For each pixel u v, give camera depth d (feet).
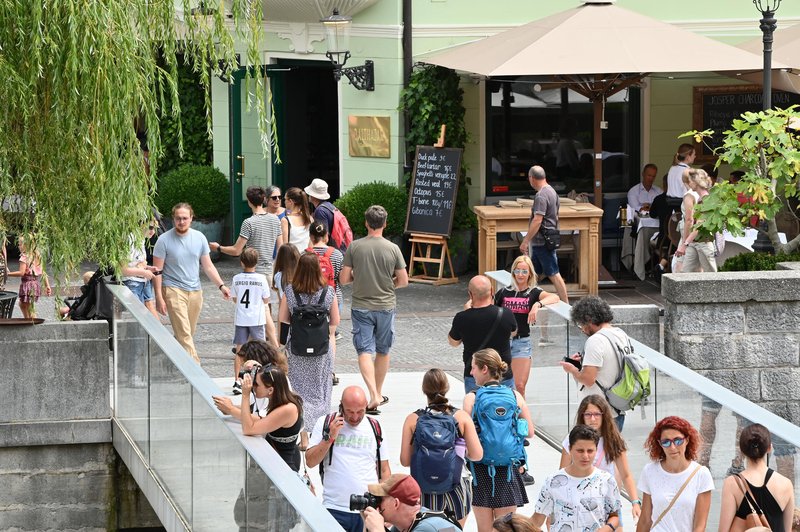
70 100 69.15
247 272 84.43
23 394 73.20
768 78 95.50
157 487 64.13
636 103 135.23
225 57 78.28
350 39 131.13
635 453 61.46
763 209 81.00
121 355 74.28
